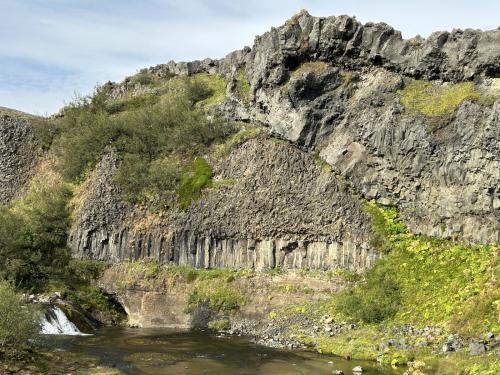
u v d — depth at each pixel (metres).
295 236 47.34
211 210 50.75
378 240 44.25
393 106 45.78
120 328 46.50
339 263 45.44
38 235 53.62
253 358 33.94
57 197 60.78
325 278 44.53
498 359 28.14
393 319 37.22
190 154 56.81
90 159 63.41
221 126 57.16
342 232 45.69
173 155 58.22
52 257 53.56
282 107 51.69
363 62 50.03
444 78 46.22
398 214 45.22
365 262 44.34
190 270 49.81
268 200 48.91
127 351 36.09
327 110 49.72
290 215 47.75
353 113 48.28
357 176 46.88
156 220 52.78
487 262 37.94
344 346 35.06
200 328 45.31
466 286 36.38
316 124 49.81
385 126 45.56
